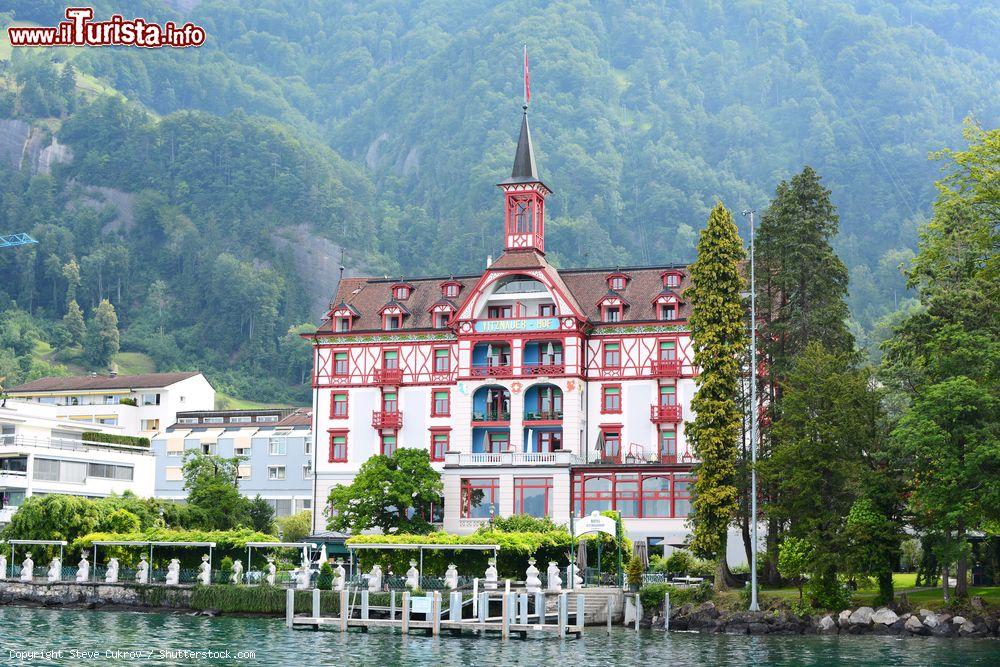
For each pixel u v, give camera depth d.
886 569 69.00
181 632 65.38
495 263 99.31
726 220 84.00
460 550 75.19
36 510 84.44
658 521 92.19
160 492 143.75
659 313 97.31
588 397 97.19
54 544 83.31
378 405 101.50
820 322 84.06
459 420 98.00
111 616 73.56
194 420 150.38
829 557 68.69
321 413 102.56
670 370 95.50
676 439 95.00
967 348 68.00
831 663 55.88
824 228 87.81
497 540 74.00
